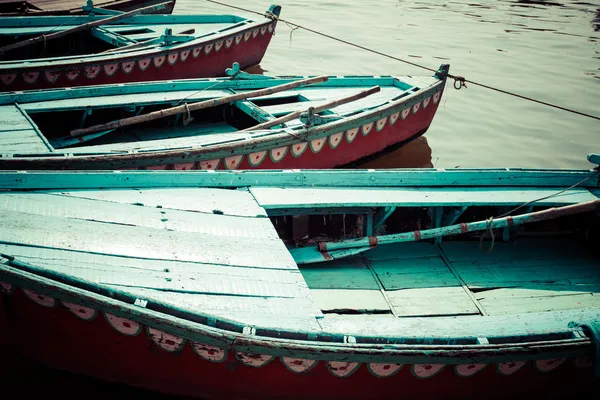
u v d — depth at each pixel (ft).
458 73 47.96
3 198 18.31
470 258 23.12
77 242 16.93
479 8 68.85
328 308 19.71
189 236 18.60
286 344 15.17
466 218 24.97
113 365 16.66
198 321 15.29
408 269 22.20
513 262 23.02
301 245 23.02
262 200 21.31
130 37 42.14
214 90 34.04
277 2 67.10
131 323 15.14
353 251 21.79
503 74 48.08
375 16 63.46
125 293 15.07
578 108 42.16
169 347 15.69
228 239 18.89
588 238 24.44
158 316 14.75
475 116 41.16
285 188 22.38
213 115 34.24
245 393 16.93
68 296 14.66
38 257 15.78
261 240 19.20
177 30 44.91
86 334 15.89
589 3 72.43
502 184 24.32
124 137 31.50
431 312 19.94
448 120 40.68
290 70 47.52
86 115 30.04
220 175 21.85
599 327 16.90
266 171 22.35
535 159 35.68
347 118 30.22
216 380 16.57
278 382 16.48
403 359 15.88
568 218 24.99
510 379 17.42
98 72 35.83
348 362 15.80
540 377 17.61
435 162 35.37
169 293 16.01
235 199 21.25
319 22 60.29
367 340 15.85
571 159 35.68
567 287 21.66
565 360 17.20
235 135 27.81
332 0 69.31
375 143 32.96
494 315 18.54
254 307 16.31
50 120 30.99
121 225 18.34
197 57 40.34
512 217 22.06
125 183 20.67
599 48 54.54
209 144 26.55
